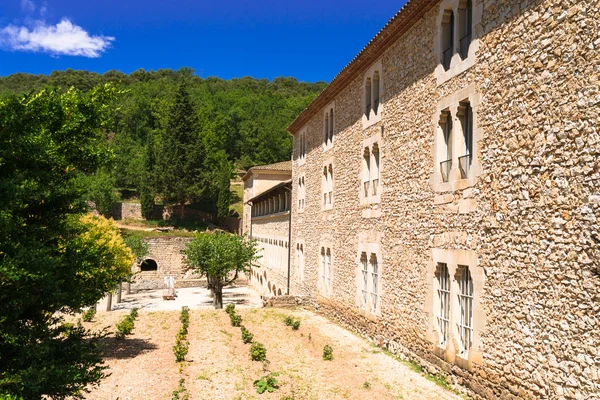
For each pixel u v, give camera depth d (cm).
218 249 2575
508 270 818
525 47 792
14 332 666
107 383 1050
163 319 1928
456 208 988
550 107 733
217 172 6544
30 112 716
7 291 651
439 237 1057
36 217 747
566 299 691
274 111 9700
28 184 655
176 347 1333
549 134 734
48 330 718
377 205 1427
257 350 1271
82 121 763
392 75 1349
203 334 1611
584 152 667
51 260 639
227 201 6044
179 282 4431
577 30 684
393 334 1296
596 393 632
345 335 1559
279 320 1834
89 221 1795
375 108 1503
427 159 1128
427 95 1138
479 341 886
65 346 775
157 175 5791
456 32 1017
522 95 796
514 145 812
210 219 6206
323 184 2019
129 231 5153
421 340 1132
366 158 1570
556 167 718
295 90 12750
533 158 767
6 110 684
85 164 805
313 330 1644
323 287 1972
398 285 1270
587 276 655
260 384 1026
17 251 638
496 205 856
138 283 4500
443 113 1071
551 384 710
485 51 902
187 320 1811
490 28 888
